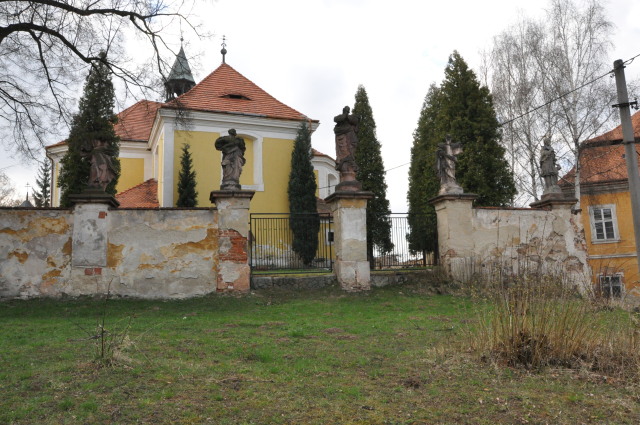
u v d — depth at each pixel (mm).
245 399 4688
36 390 4816
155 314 10289
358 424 4191
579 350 6008
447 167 13883
